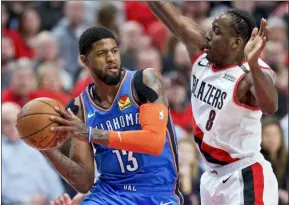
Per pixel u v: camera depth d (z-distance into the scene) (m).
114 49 7.70
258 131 8.08
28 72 13.28
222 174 8.18
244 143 8.02
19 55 16.02
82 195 8.46
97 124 7.83
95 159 8.04
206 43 8.07
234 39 7.93
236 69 7.99
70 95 13.65
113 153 7.83
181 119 13.33
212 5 18.38
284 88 15.00
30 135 7.28
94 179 8.17
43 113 7.28
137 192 7.82
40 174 11.77
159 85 7.70
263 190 7.98
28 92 13.27
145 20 18.02
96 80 7.79
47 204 11.72
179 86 13.55
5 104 12.15
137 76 7.76
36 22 16.70
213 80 8.09
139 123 7.71
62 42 16.14
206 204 8.40
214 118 8.02
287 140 12.96
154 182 7.82
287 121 13.13
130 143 7.39
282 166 11.48
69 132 7.26
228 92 7.93
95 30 7.71
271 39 17.09
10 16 16.61
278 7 18.88
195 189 10.66
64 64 15.95
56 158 7.88
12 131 11.70
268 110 7.48
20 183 11.62
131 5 17.95
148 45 16.78
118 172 7.87
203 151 8.25
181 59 15.52
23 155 11.72
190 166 10.75
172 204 7.86
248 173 8.02
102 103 7.86
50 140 7.29
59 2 17.42
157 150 7.49
